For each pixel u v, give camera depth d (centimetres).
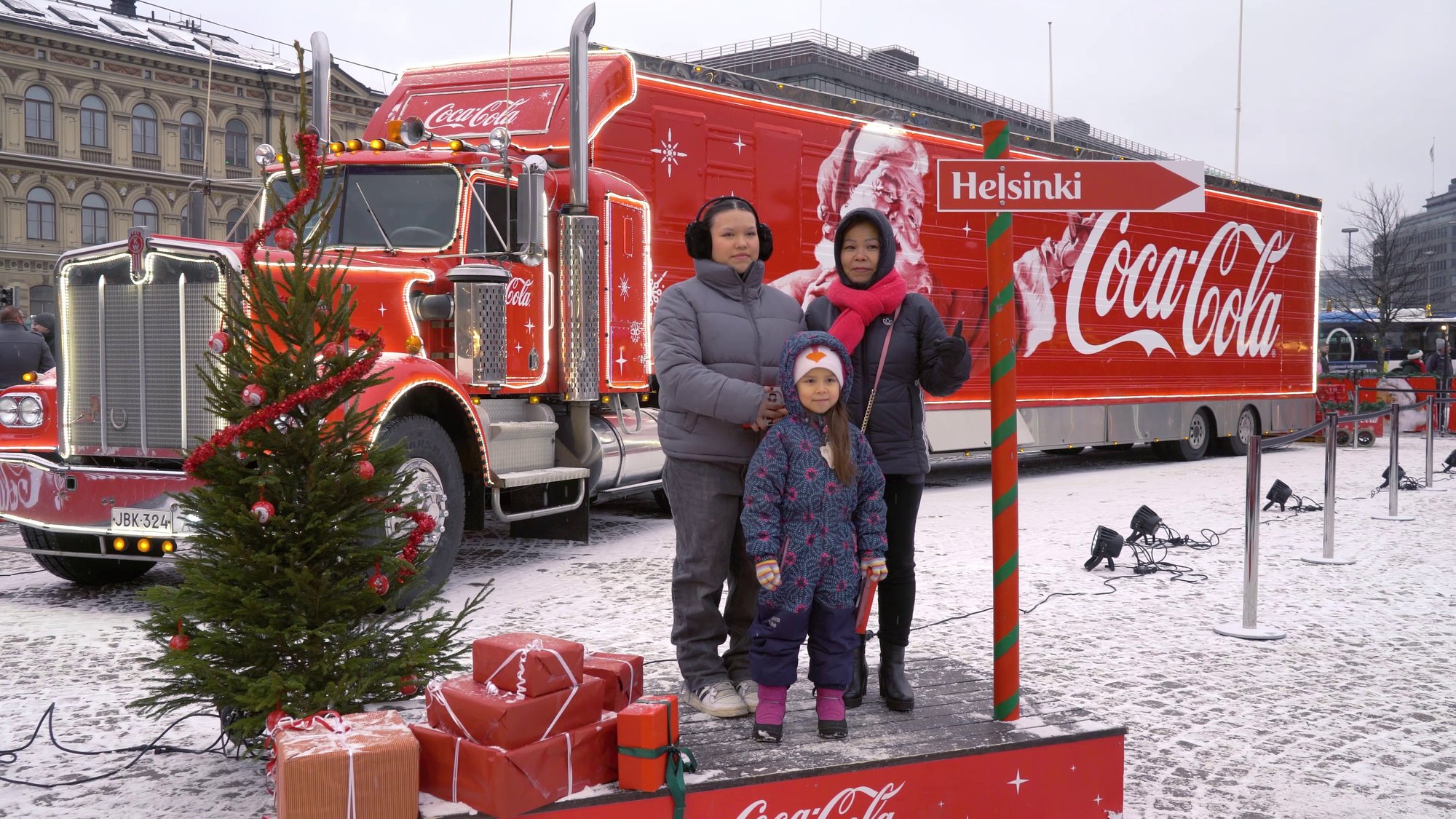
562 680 290
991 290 357
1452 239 11188
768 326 387
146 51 4375
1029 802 326
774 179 1048
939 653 536
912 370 373
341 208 776
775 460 332
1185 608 656
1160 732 428
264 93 4634
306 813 262
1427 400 1314
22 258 4209
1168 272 1571
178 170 4491
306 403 346
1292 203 1827
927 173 1207
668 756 290
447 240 759
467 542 906
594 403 892
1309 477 1441
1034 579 748
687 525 378
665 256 957
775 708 327
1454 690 488
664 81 952
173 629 354
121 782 367
